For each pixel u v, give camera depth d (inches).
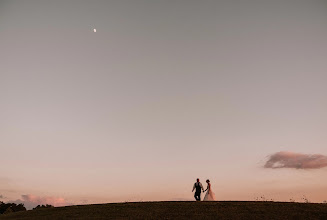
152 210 917.2
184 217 793.6
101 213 909.2
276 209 864.9
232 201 1068.5
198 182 1133.7
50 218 877.2
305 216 768.9
